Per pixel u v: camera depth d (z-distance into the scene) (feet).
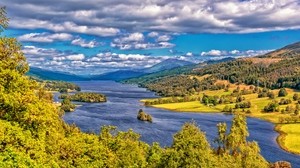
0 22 124.47
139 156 203.31
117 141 207.10
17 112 110.63
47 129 123.75
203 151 156.25
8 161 91.91
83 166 141.59
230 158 251.19
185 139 159.94
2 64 116.47
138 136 234.79
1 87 108.99
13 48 124.47
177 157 152.66
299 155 518.37
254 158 268.41
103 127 228.22
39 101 120.98
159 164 161.48
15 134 101.24
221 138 314.35
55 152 129.59
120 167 187.11
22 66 128.26
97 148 162.09
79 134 202.59
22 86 117.70
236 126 315.58
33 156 103.96
